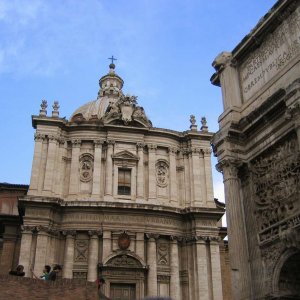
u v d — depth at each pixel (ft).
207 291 142.72
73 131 159.84
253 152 83.30
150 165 158.92
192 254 149.07
